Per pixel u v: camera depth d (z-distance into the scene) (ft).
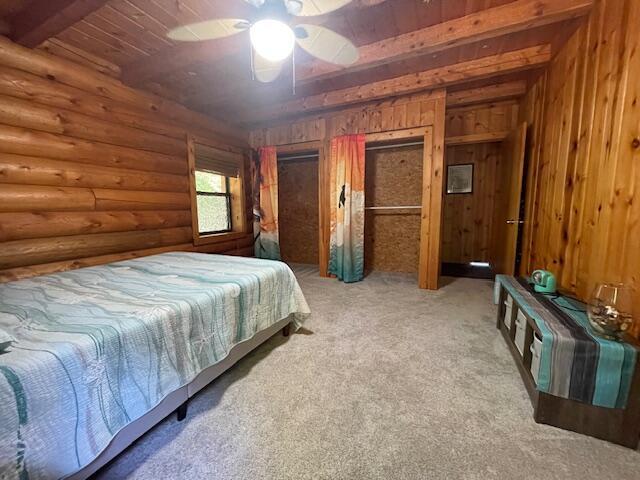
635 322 4.74
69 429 3.16
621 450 4.09
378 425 4.55
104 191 8.86
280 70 8.45
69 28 7.27
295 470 3.79
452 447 4.13
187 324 4.74
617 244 5.26
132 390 3.85
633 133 4.96
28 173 7.17
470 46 8.75
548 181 8.63
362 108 12.53
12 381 2.81
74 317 4.16
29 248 7.25
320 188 13.80
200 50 7.85
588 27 6.52
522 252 10.98
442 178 11.39
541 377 4.50
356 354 6.74
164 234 10.87
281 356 6.68
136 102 9.73
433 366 6.21
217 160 13.46
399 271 14.99
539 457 3.97
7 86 6.83
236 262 8.14
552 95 8.55
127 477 3.69
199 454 4.05
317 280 13.52
